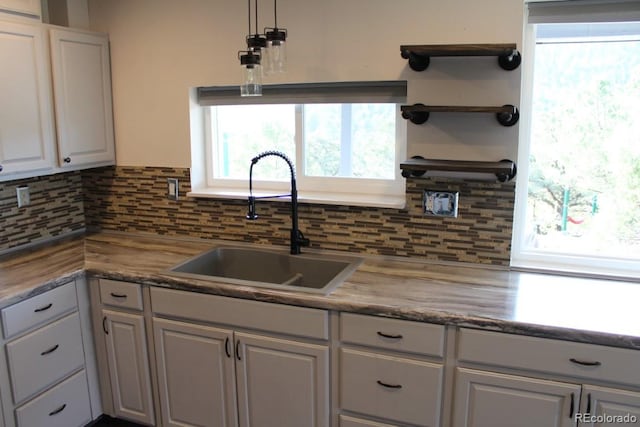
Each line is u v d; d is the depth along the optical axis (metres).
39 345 2.36
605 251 2.50
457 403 2.04
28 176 2.63
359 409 2.20
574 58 2.40
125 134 3.09
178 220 3.07
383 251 2.67
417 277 2.37
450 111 2.24
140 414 2.65
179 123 2.95
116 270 2.51
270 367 2.30
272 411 2.35
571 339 1.84
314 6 2.55
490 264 2.49
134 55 2.96
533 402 1.94
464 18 2.33
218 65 2.79
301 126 2.89
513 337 1.91
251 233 2.92
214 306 2.34
